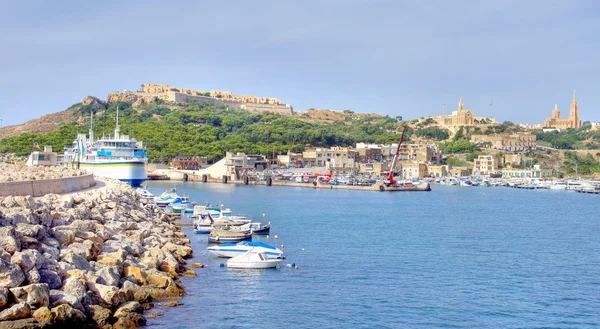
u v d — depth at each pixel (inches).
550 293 3097.9
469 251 4318.4
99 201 3954.2
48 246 2455.7
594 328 2561.5
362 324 2541.8
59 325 1953.7
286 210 7204.7
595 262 3961.6
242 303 2741.1
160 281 2721.5
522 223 6338.6
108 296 2269.9
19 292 1953.7
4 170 5285.4
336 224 5777.6
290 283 3144.7
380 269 3577.8
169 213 5979.3
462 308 2797.7
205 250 3919.8
